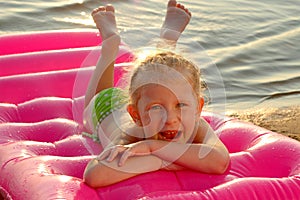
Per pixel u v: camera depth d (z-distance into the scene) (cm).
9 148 336
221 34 711
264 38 710
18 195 294
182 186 300
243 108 534
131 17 738
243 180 299
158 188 291
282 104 544
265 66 634
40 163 312
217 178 308
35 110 391
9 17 709
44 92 418
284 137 348
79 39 493
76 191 283
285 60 654
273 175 321
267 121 505
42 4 756
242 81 593
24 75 429
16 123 369
